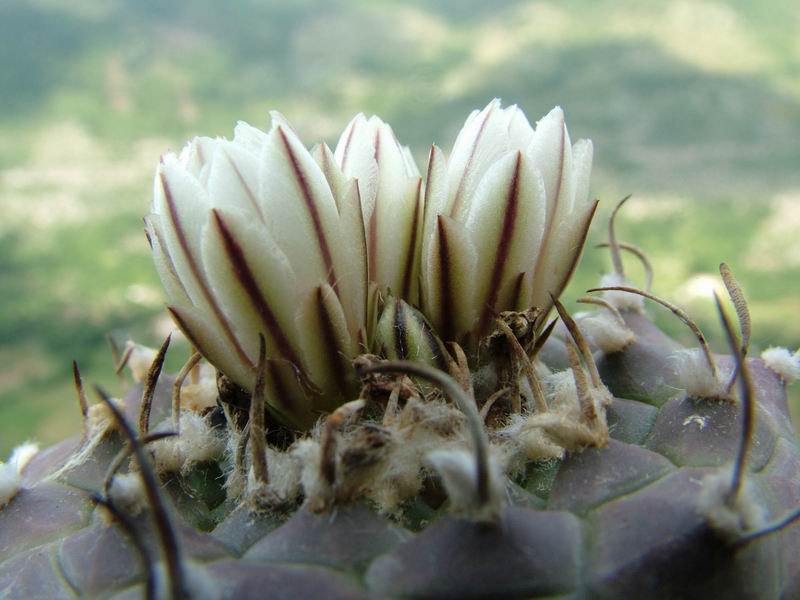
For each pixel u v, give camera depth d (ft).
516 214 0.18
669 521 0.15
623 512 0.15
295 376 0.18
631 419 0.18
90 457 0.19
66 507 0.18
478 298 0.19
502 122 0.19
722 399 0.18
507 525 0.15
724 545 0.15
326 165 0.18
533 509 0.16
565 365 0.21
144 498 0.16
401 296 0.19
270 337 0.17
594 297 0.22
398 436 0.16
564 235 0.19
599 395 0.18
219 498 0.18
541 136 0.19
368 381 0.17
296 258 0.17
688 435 0.17
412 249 0.19
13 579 0.16
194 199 0.17
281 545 0.15
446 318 0.19
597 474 0.16
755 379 0.20
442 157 0.19
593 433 0.16
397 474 0.16
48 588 0.16
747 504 0.15
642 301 0.23
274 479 0.16
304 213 0.17
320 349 0.18
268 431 0.19
